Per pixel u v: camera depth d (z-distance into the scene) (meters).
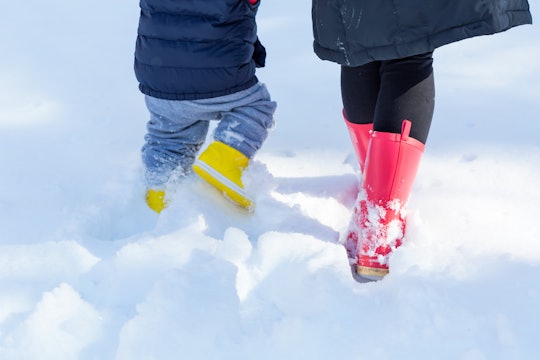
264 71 2.50
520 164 1.79
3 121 2.13
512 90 2.25
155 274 1.34
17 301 1.27
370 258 1.45
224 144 1.63
